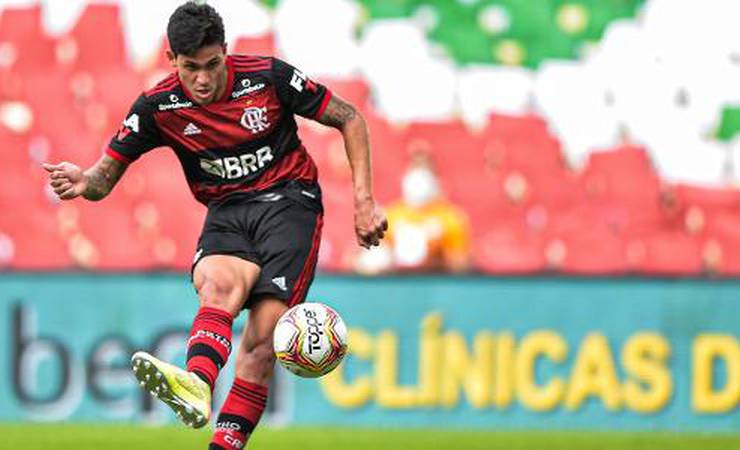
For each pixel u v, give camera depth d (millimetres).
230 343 17469
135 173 39281
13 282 35156
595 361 37844
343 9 42906
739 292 38500
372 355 36594
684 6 45000
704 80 44250
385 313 36750
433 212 40469
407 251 39844
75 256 38531
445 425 36875
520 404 37344
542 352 37562
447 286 37062
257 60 18328
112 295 35656
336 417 36312
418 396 36781
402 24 43188
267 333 18078
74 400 35438
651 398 38031
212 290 17625
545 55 43906
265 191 18422
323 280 36562
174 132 18281
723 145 43500
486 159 41719
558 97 43312
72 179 18000
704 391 38281
